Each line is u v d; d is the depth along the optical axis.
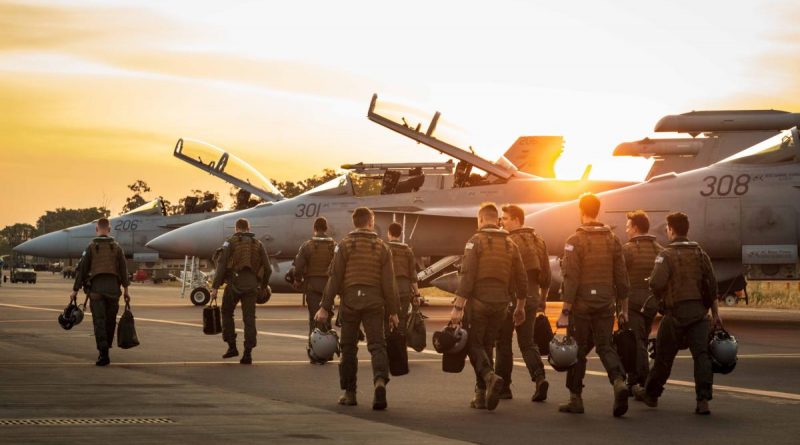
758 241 24.36
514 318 10.73
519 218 11.40
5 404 10.09
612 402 11.02
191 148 42.31
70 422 8.98
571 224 26.91
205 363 14.76
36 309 30.20
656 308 11.59
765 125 36.25
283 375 13.22
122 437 8.22
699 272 10.26
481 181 33.31
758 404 10.86
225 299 15.27
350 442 8.21
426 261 35.34
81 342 17.89
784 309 34.78
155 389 11.50
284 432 8.65
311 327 15.05
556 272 27.02
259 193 41.16
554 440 8.54
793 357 16.28
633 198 25.50
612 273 10.43
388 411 10.17
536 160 42.94
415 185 33.72
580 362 10.23
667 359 10.37
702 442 8.48
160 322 24.36
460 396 11.39
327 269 15.17
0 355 15.46
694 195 24.94
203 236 34.97
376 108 32.47
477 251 10.48
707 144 37.44
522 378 13.28
